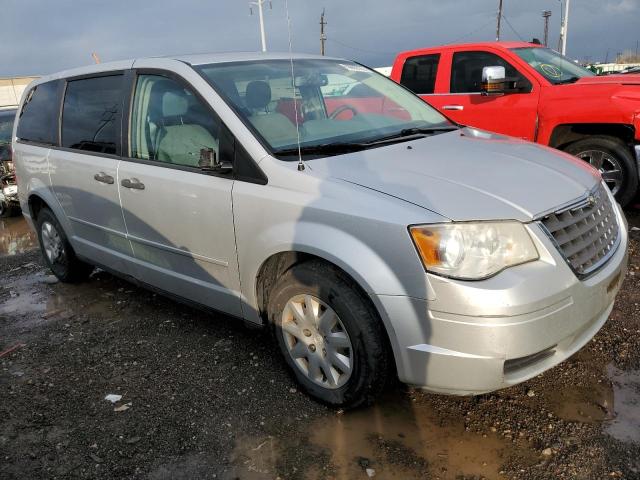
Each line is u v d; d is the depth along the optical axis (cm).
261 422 293
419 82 734
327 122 353
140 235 386
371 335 265
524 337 236
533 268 242
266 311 326
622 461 247
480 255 239
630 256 481
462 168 292
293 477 253
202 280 352
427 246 241
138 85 386
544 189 271
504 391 303
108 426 300
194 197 332
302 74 385
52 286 531
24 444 290
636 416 275
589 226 274
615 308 385
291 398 312
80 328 429
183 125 348
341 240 264
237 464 264
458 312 236
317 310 289
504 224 244
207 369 349
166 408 312
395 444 270
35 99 518
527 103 634
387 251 250
